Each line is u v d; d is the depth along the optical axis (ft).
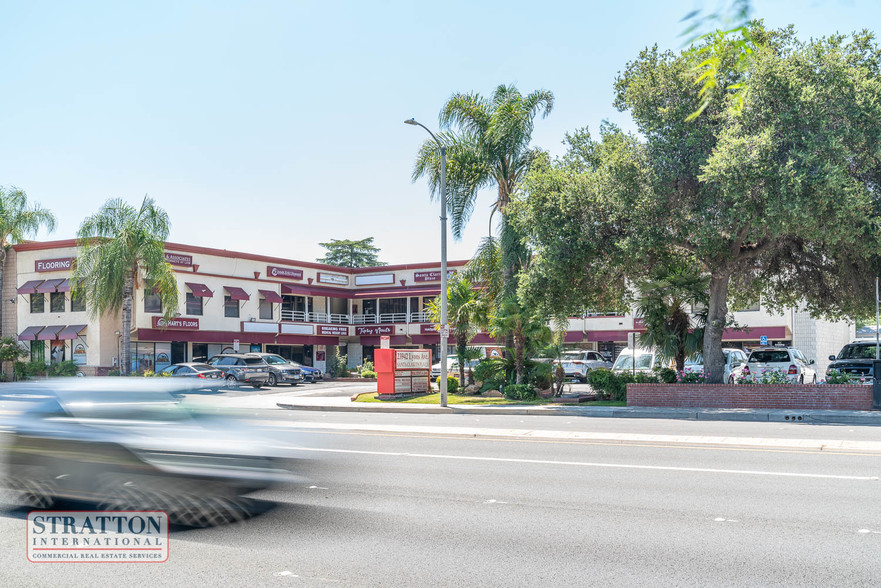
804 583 17.10
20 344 146.10
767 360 83.97
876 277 71.15
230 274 154.71
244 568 18.48
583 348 158.10
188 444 24.48
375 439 45.11
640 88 69.92
